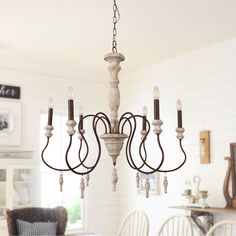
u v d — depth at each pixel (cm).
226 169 427
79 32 408
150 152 527
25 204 485
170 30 404
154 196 517
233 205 408
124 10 352
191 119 473
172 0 333
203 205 418
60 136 553
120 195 580
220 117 438
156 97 221
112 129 231
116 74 234
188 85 480
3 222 463
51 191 539
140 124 550
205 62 461
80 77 569
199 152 457
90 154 573
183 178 475
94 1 334
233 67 429
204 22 383
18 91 512
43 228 436
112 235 574
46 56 494
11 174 477
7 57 498
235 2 338
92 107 579
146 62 520
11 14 360
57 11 354
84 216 560
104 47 459
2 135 492
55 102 543
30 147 516
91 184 567
